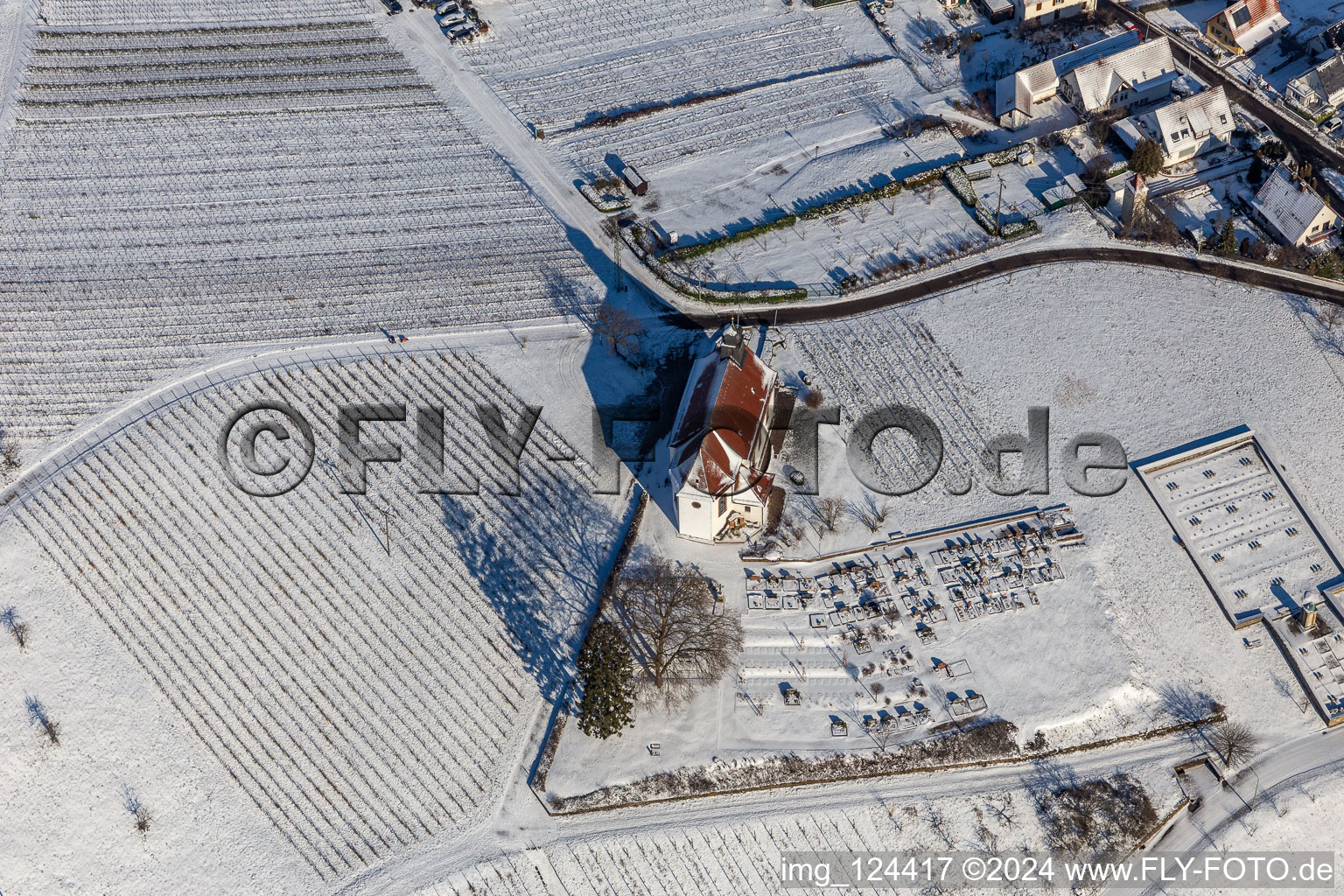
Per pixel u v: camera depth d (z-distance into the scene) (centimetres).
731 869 9275
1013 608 10450
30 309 13175
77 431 12062
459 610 10619
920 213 13788
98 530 11231
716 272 13288
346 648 10412
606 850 9306
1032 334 12512
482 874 9250
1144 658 10244
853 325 12662
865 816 9456
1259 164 13912
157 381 12456
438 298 13150
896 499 11194
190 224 14038
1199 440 11606
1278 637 10356
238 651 10412
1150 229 13388
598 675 9344
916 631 10312
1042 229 13525
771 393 11250
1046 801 9556
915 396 12006
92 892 9256
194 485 11538
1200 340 12412
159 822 9562
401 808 9606
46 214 14162
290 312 13062
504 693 10138
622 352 12469
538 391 12206
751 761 9638
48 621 10625
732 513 10831
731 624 10294
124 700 10169
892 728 9800
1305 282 12912
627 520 11150
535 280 13312
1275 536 10975
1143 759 9806
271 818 9588
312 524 11212
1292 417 11744
